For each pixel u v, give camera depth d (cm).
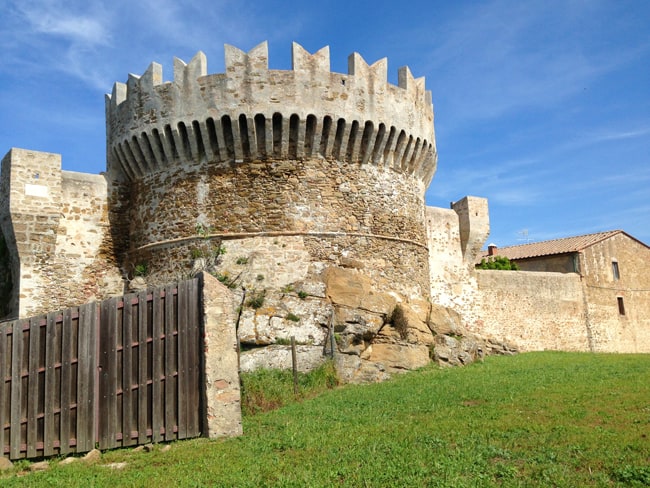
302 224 2428
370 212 2570
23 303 2391
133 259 2633
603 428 1193
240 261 2362
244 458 1073
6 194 2475
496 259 4584
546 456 999
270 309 2234
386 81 2641
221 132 2420
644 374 2039
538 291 3822
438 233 3438
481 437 1137
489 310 3566
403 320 2466
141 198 2641
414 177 2844
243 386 1761
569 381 1900
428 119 2909
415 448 1073
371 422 1347
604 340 4125
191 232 2453
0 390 1200
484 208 3581
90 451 1204
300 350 2155
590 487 848
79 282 2545
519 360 2814
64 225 2544
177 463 1071
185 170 2506
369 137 2569
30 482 1008
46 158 2500
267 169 2441
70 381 1230
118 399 1250
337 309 2320
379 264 2561
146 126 2534
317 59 2488
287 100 2427
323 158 2505
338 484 896
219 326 1312
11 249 2473
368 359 2306
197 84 2458
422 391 1781
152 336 1286
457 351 2591
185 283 1321
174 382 1281
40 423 1209
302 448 1130
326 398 1766
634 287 4441
